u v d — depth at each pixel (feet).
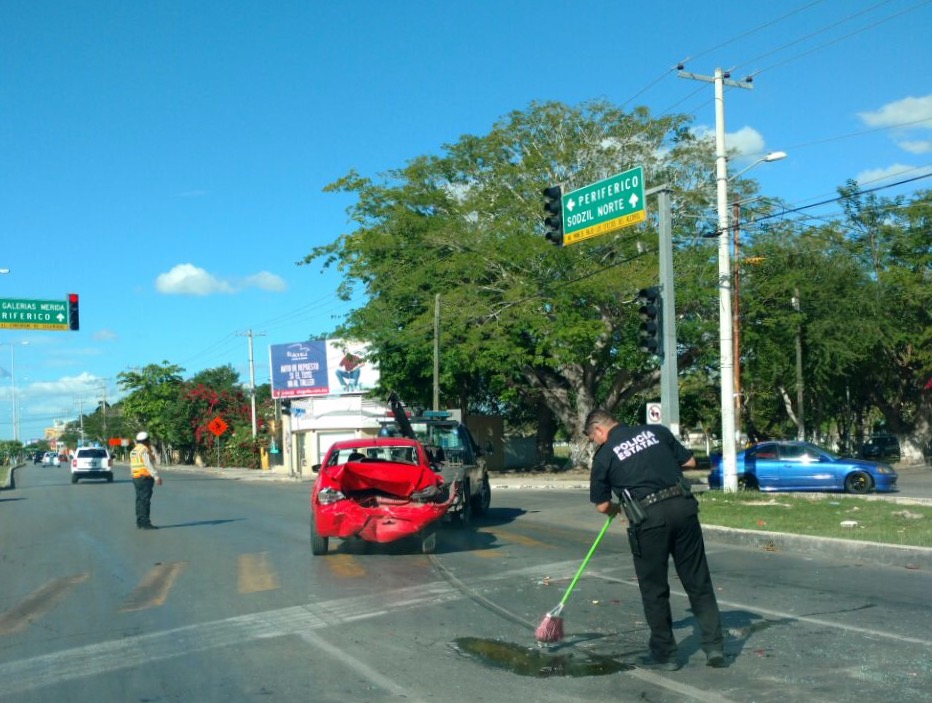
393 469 42.93
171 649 24.50
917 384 139.85
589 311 107.96
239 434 221.66
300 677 21.52
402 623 27.04
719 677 20.86
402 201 119.34
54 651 24.63
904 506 57.82
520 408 165.58
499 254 107.24
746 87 76.48
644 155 109.50
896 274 126.52
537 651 23.54
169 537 51.90
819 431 156.15
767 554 41.50
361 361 144.36
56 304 106.22
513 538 48.93
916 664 21.68
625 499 21.56
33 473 227.40
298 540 49.34
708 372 126.72
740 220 105.81
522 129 113.09
